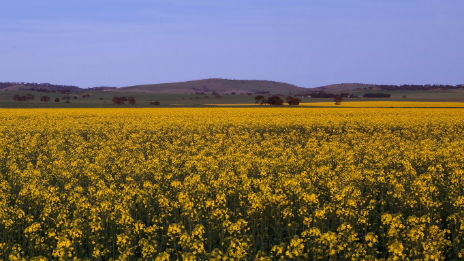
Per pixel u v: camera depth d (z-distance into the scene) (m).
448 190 16.05
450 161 21.73
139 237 12.18
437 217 13.05
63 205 13.57
